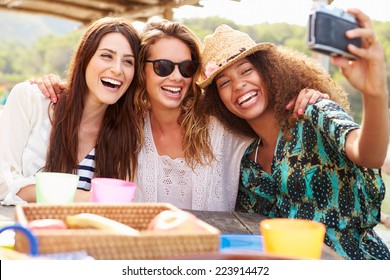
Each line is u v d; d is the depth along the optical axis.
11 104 3.11
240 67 3.09
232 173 3.32
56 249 1.26
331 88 3.17
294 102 2.97
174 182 3.38
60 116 3.10
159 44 3.20
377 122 1.99
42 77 3.29
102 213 1.58
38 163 3.09
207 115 3.36
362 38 1.80
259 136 3.22
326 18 1.68
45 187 2.00
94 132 3.20
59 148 3.08
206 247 1.30
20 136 3.08
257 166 3.21
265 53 3.11
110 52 3.04
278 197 3.10
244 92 3.08
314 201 2.90
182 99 3.30
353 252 2.83
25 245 1.33
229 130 3.34
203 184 3.34
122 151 3.20
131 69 3.14
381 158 2.12
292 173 2.92
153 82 3.22
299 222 1.47
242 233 2.32
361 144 2.11
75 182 2.03
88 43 3.07
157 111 3.34
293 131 2.96
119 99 3.24
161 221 1.43
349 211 2.86
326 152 2.86
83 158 3.17
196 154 3.33
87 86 3.11
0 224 2.11
